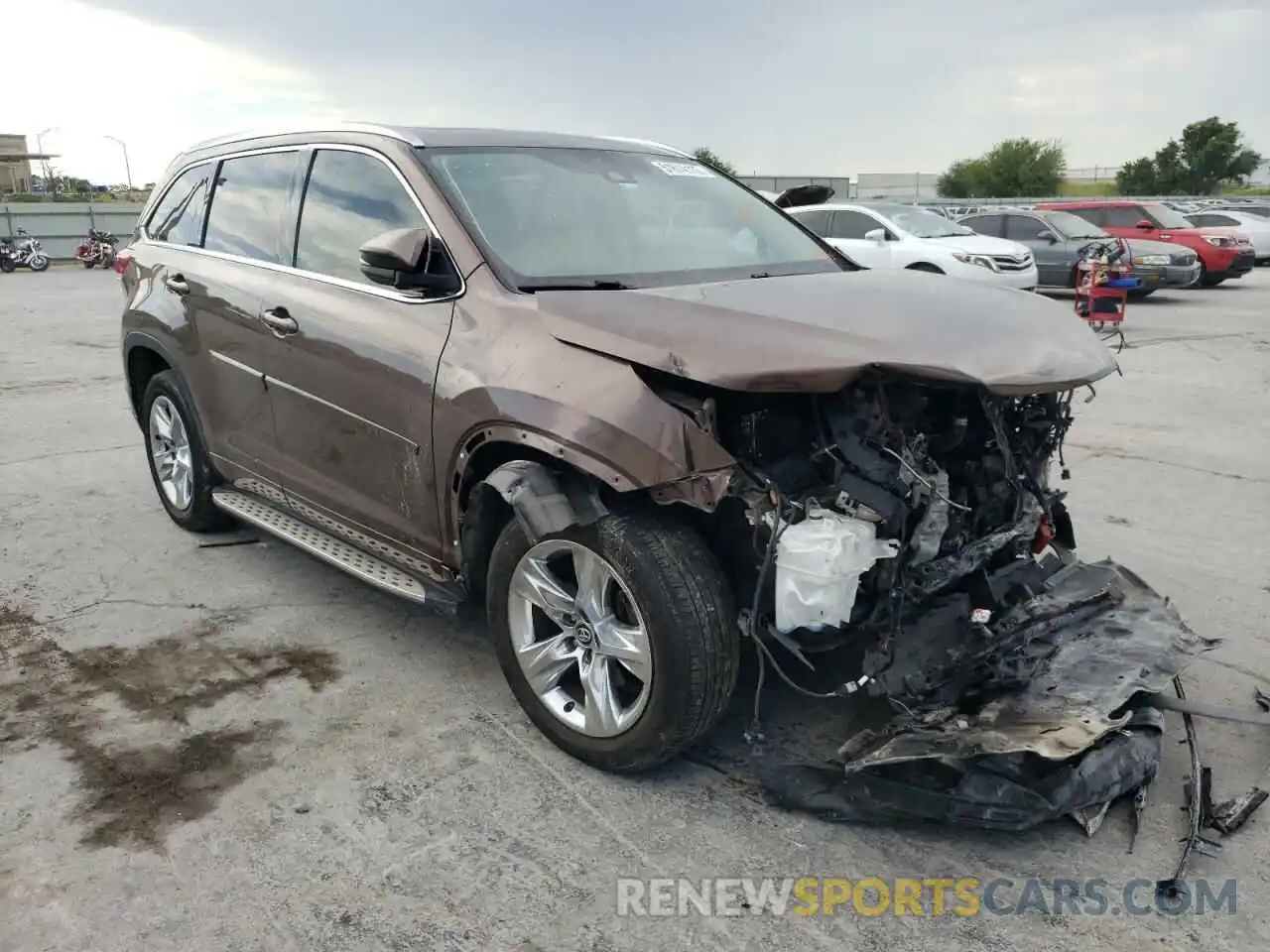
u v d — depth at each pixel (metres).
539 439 2.99
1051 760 2.75
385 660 3.98
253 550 5.18
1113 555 5.04
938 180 67.69
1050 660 3.16
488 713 3.59
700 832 2.92
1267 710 3.48
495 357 3.16
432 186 3.62
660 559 2.86
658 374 2.86
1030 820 2.70
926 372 2.71
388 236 3.32
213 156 4.92
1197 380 9.95
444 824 2.95
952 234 15.88
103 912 2.59
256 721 3.52
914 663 2.94
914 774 2.84
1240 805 2.96
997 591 3.21
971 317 3.20
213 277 4.55
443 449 3.34
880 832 2.92
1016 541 3.31
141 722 3.51
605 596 3.08
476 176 3.74
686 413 2.77
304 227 4.14
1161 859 2.79
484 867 2.77
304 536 4.25
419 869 2.76
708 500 2.72
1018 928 2.55
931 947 2.49
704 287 3.38
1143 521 5.57
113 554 5.11
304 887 2.69
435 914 2.59
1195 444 7.33
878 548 2.79
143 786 3.13
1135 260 17.89
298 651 4.06
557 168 4.01
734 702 3.56
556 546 3.12
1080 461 6.87
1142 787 2.92
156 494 6.17
